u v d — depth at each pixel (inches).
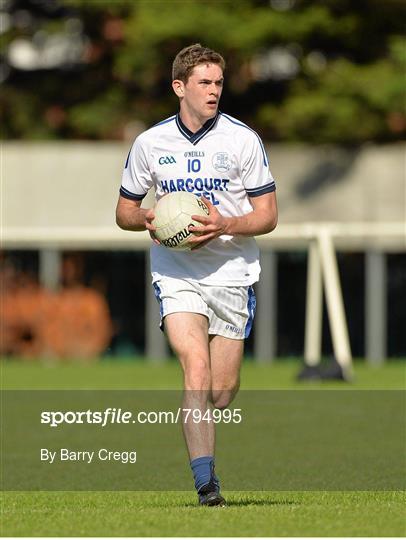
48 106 4722.0
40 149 3941.9
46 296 3627.0
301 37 4195.4
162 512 954.7
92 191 3892.7
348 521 896.9
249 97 4431.6
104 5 4379.9
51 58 4896.7
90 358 3639.3
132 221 1088.8
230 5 4163.4
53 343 3631.9
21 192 3895.2
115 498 1147.3
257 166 1064.2
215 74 1052.5
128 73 4313.5
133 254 3757.4
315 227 2583.7
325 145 3983.8
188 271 1069.1
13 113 4739.2
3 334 3659.0
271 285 3553.2
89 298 3649.1
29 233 3277.6
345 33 4264.3
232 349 1086.4
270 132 4387.3
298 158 3900.1
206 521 893.8
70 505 1072.8
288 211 3811.5
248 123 4409.5
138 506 1051.9
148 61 4207.7
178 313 1054.4
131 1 4384.8
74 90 4692.4
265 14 4143.7
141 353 3764.8
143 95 4549.7
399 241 3474.4
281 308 3745.1
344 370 2551.7
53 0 4859.7
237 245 1075.9
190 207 1043.9
